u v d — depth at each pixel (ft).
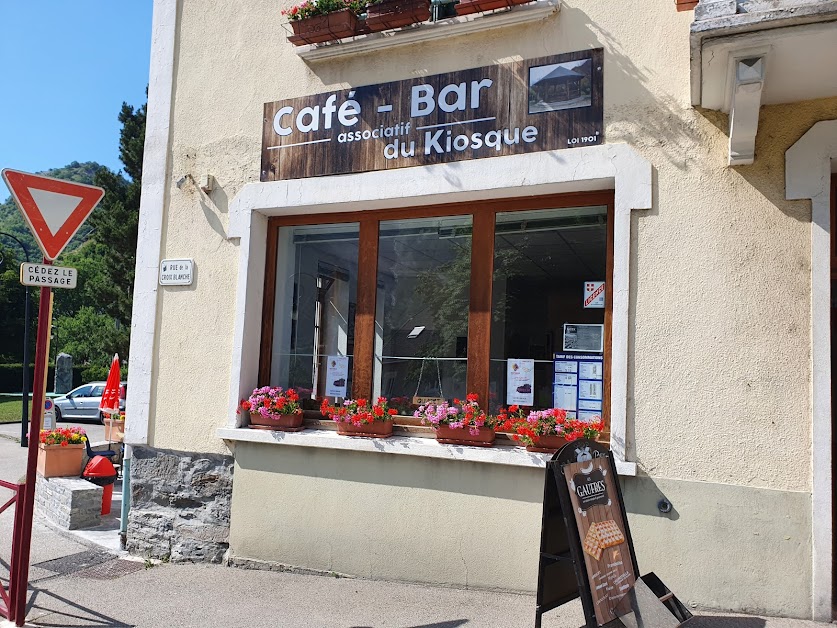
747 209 14.19
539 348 16.38
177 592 16.47
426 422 17.25
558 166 15.66
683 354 14.40
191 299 19.71
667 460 14.33
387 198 17.48
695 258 14.48
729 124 14.35
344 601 15.51
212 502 18.95
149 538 19.67
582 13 15.90
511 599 15.17
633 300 14.89
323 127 18.51
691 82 13.37
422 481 16.55
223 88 20.03
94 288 87.66
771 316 13.85
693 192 14.62
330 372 18.84
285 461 18.11
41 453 26.32
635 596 11.57
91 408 74.23
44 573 18.40
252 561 18.25
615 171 15.17
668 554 14.16
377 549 16.89
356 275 18.75
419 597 15.55
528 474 15.52
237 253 19.25
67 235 14.80
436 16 18.30
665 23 15.20
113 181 89.10
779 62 12.28
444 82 17.13
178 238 20.08
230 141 19.74
